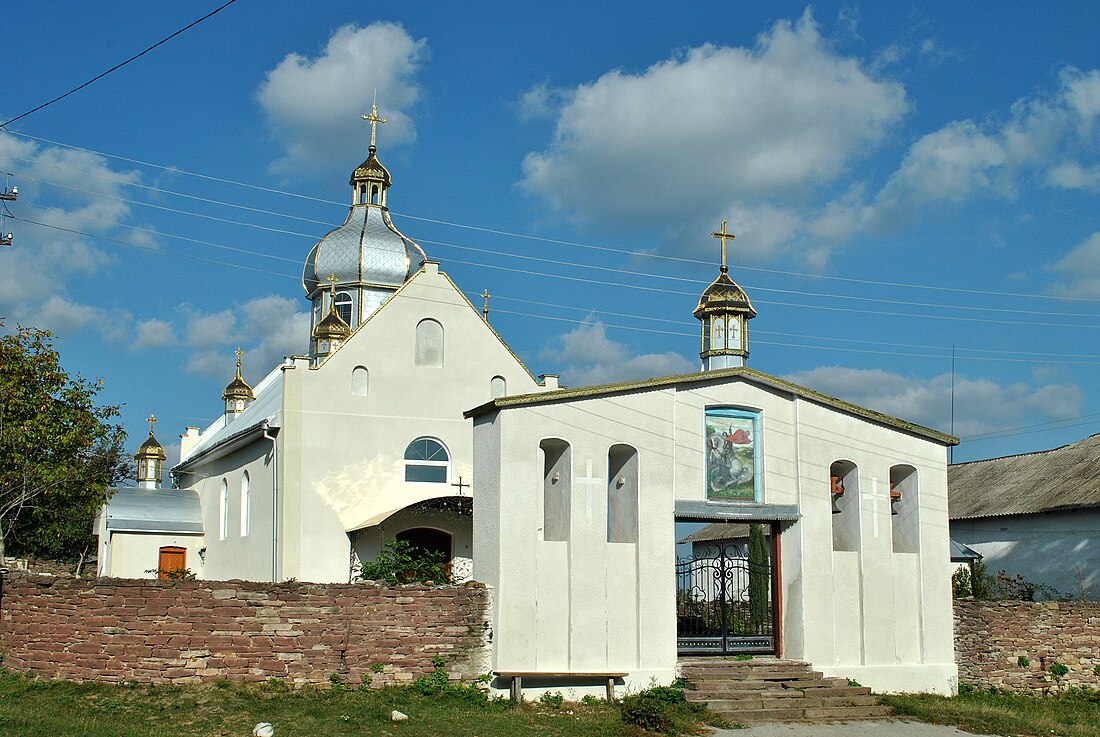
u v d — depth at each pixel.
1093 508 39.88
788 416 28.11
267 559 35.38
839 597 27.72
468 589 24.45
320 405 35.06
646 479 26.22
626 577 25.72
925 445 29.38
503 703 23.75
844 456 28.36
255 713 20.84
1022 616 29.88
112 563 42.97
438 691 23.53
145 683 22.17
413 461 35.75
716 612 29.16
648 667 25.50
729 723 23.36
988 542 44.91
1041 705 27.86
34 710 20.02
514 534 24.77
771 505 27.48
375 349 35.97
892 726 23.97
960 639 29.23
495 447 25.23
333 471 34.75
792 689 25.53
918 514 29.02
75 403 32.38
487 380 37.00
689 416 27.06
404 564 26.48
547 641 24.78
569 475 25.58
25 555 47.38
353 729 20.31
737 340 38.31
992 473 48.34
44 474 30.83
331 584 23.56
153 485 61.50
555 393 25.44
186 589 22.66
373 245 48.50
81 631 22.39
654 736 21.78
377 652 23.64
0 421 30.70
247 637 22.83
